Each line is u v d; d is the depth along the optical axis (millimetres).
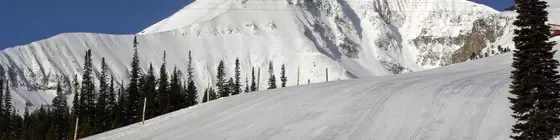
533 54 24438
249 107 43344
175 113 50000
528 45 24516
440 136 27922
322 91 43938
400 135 28844
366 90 40500
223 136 34719
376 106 34656
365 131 30328
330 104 37625
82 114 106250
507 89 34188
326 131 31375
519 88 24453
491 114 29672
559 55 59156
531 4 24734
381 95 37531
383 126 30656
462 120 29578
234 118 40156
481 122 28859
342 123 32375
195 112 47500
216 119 41500
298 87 51719
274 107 40719
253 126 36031
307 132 31906
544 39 24469
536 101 24266
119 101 112938
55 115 107812
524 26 24953
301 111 37375
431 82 40625
